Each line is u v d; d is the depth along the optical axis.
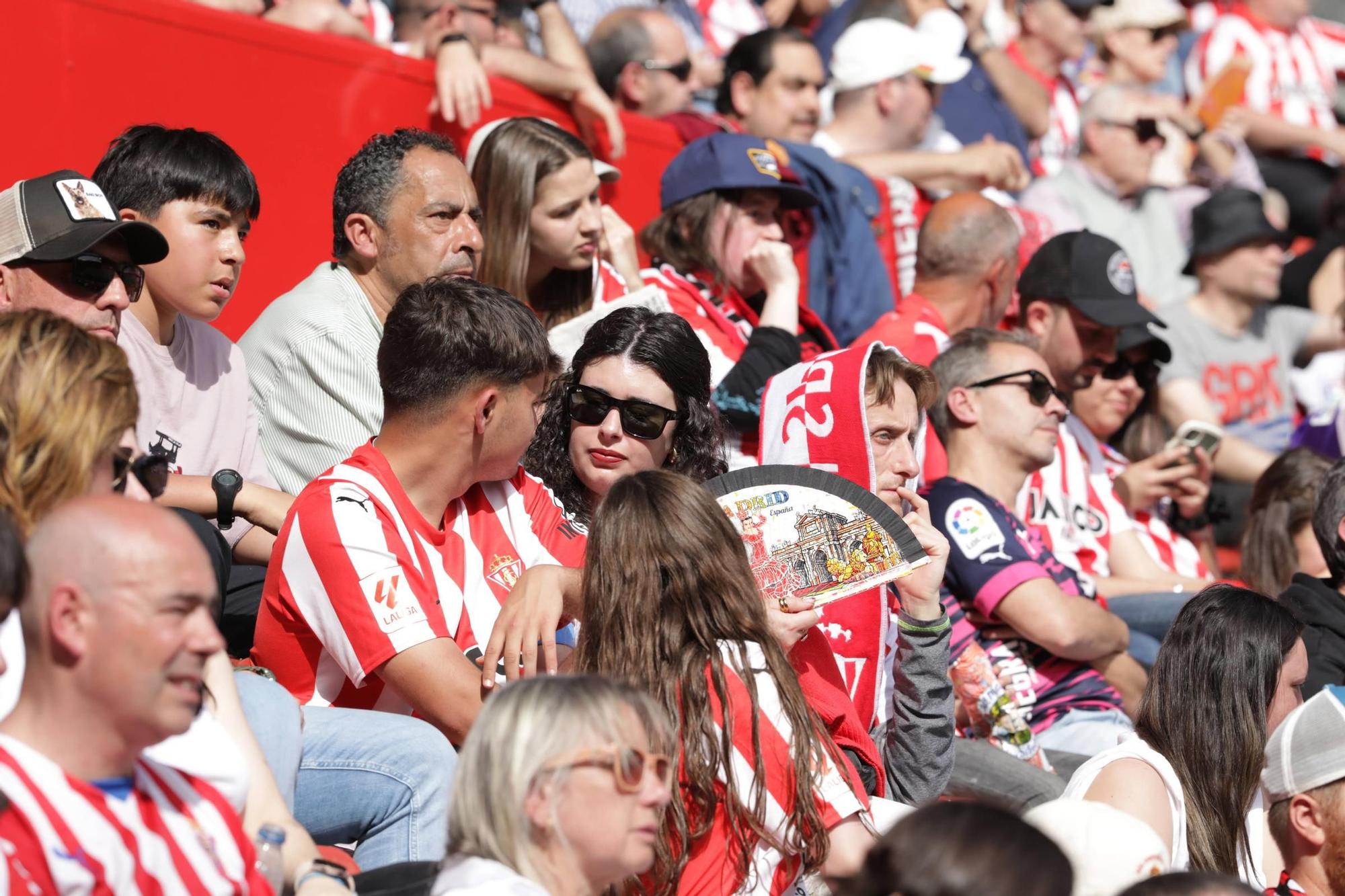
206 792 8.97
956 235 22.70
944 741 13.52
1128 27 35.62
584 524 14.15
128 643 8.03
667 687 10.71
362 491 12.52
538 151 19.02
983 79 32.06
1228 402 29.92
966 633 18.14
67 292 12.66
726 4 31.22
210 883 8.64
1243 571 21.94
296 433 16.05
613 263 20.98
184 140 14.58
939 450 20.23
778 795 10.80
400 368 12.62
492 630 12.28
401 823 11.75
